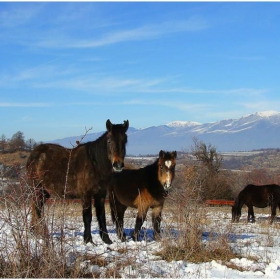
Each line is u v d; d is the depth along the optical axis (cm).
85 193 889
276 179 3150
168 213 1135
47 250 566
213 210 2039
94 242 885
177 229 849
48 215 599
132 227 1147
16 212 568
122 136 866
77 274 572
